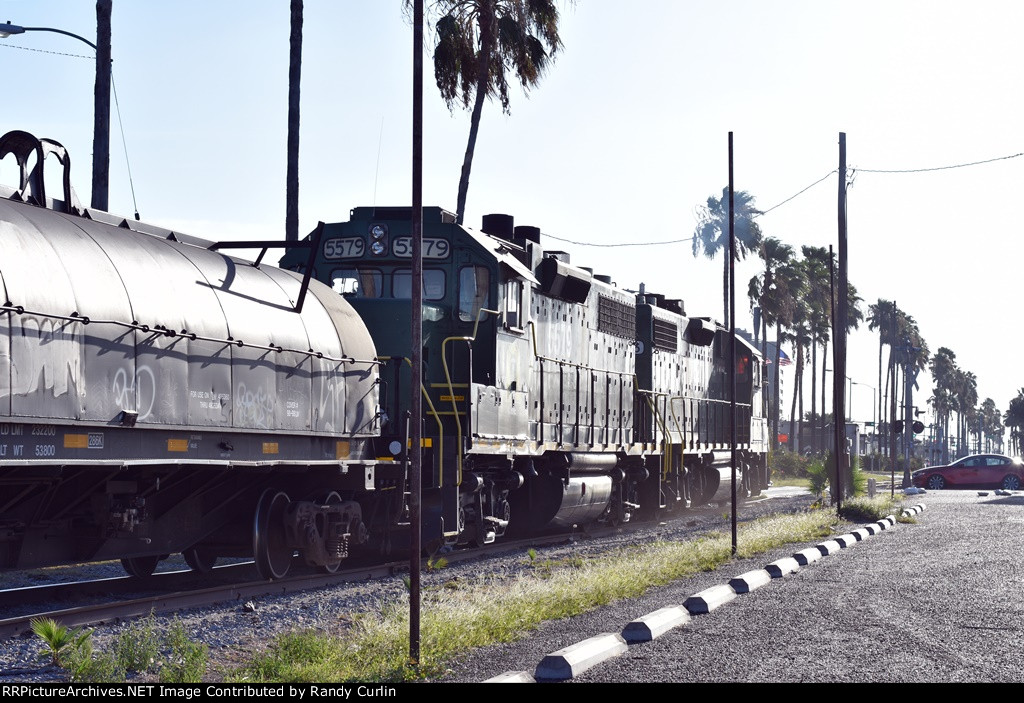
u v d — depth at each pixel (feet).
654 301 113.80
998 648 36.04
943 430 652.07
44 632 33.27
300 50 93.09
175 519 49.16
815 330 351.46
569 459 82.17
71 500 42.70
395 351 63.16
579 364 85.66
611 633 38.55
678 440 110.01
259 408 48.44
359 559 67.36
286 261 66.80
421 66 36.91
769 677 31.53
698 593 46.55
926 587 52.60
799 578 57.00
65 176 43.14
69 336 38.04
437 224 66.74
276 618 43.83
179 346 43.50
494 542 76.48
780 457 258.98
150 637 35.83
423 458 62.28
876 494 144.25
